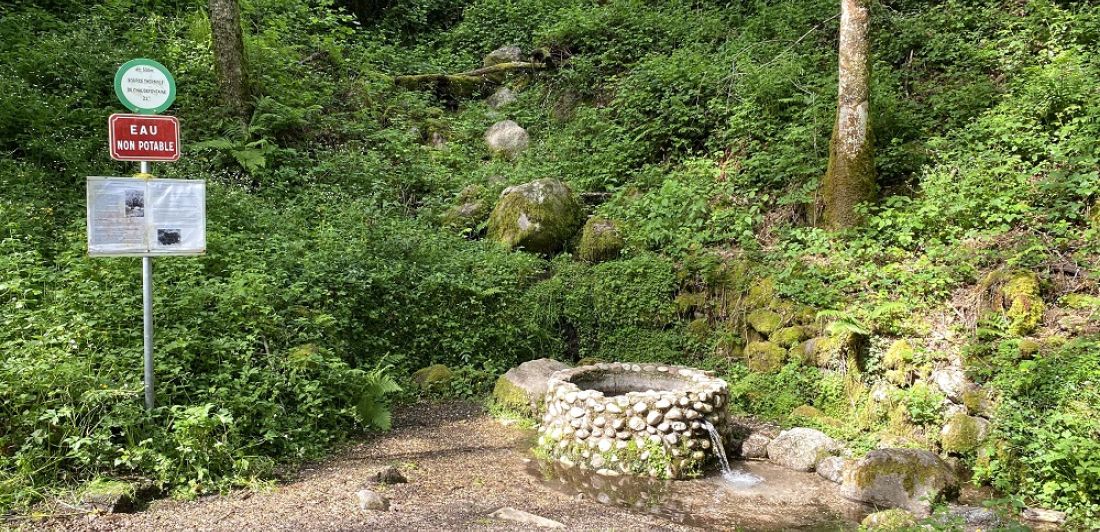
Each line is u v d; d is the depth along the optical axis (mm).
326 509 4250
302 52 12570
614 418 5465
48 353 4586
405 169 10594
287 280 7090
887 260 7488
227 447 4648
